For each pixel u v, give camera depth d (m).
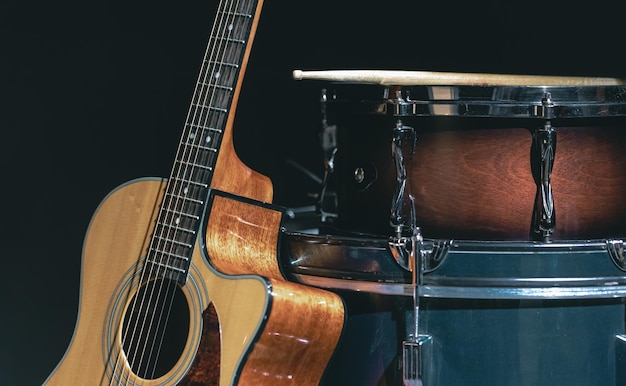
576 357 1.73
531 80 1.92
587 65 2.50
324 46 2.52
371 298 1.79
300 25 2.49
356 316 1.81
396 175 1.80
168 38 2.36
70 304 2.38
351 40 2.53
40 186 2.35
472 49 2.52
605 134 1.76
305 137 2.53
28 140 2.33
